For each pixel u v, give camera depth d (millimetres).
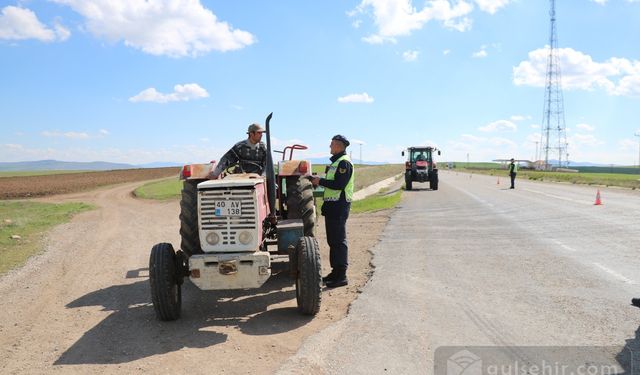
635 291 6109
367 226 13445
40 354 4863
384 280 7102
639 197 21344
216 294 6945
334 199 7027
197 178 6543
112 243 12539
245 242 5570
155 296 5508
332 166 7031
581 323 4988
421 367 4078
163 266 5535
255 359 4445
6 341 5324
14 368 4523
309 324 5418
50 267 9516
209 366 4332
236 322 5617
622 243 9477
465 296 6137
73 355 4793
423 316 5410
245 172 7367
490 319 5223
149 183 52250
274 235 7105
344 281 7082
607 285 6430
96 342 5145
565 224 12383
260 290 7055
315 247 5676
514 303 5762
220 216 5574
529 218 13883
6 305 6832
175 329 5449
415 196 24547
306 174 7445
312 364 4211
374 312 5621
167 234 14070
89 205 27734
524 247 9383
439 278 7121
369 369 4078
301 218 7414
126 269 9102
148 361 4523
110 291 7422
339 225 7066
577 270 7328
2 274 8938
